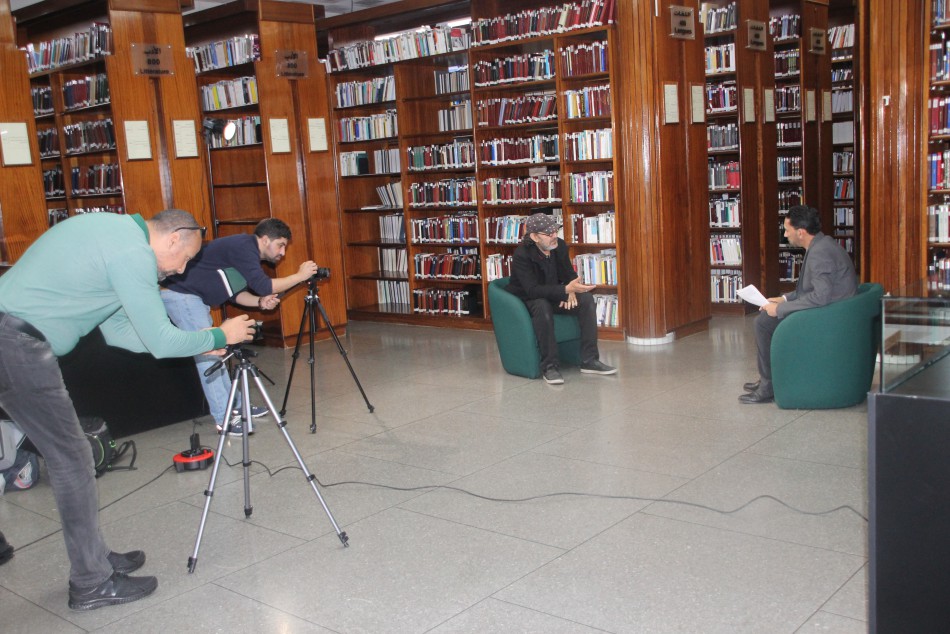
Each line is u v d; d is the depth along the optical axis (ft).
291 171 25.52
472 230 27.20
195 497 13.69
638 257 23.11
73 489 9.80
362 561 10.88
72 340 9.84
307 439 16.52
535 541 11.18
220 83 26.58
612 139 23.11
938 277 9.55
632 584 9.82
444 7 27.32
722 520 11.48
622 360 21.77
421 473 14.16
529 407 17.90
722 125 27.58
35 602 10.36
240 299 18.06
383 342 26.25
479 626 9.10
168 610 9.90
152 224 10.30
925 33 17.42
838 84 32.58
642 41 22.02
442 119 27.66
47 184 30.04
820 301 15.87
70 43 26.45
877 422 7.73
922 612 7.79
